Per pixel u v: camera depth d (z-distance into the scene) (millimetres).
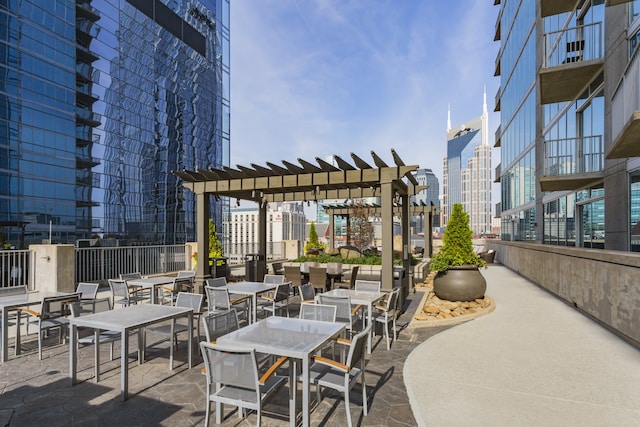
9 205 28016
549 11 13234
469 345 5750
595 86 11359
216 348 3086
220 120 50500
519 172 20984
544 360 5062
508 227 24234
